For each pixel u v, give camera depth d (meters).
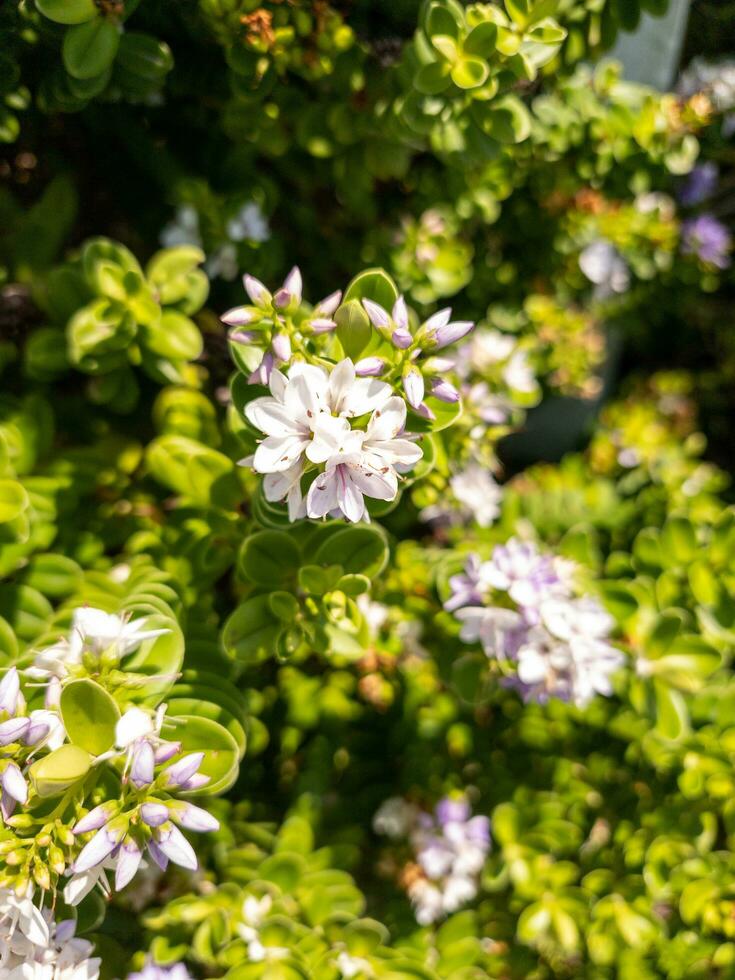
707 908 0.27
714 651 0.25
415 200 0.30
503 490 0.35
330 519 0.22
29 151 0.28
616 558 0.28
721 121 0.32
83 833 0.19
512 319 0.35
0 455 0.22
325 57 0.25
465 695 0.26
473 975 0.27
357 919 0.26
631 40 0.33
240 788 0.30
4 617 0.23
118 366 0.25
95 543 0.26
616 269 0.38
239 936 0.25
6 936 0.19
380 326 0.20
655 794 0.29
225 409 0.29
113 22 0.22
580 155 0.31
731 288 0.47
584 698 0.24
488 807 0.30
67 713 0.18
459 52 0.23
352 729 0.32
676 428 0.43
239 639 0.23
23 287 0.27
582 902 0.27
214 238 0.29
